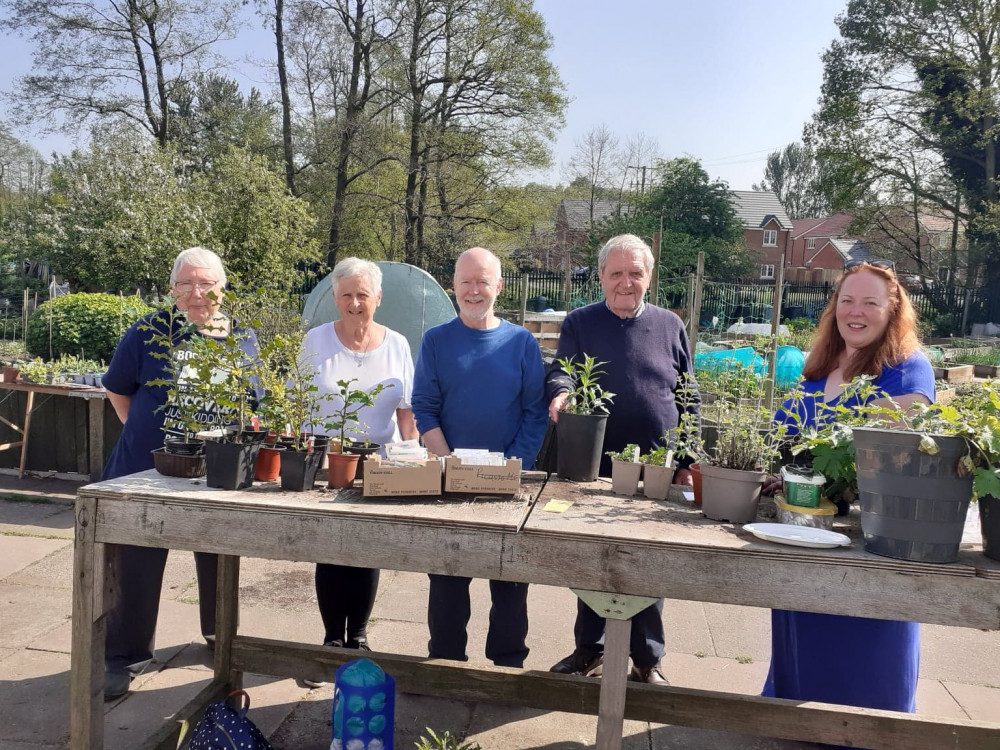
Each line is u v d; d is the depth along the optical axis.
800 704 2.45
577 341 3.22
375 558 2.10
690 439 2.51
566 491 2.49
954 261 28.55
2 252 22.62
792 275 48.03
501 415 3.06
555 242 30.45
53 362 6.77
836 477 2.18
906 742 2.38
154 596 3.10
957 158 27.91
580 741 2.83
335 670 2.76
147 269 15.36
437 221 25.50
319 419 2.52
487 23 22.84
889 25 27.62
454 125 24.45
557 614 4.00
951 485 1.83
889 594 1.88
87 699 2.26
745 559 1.94
